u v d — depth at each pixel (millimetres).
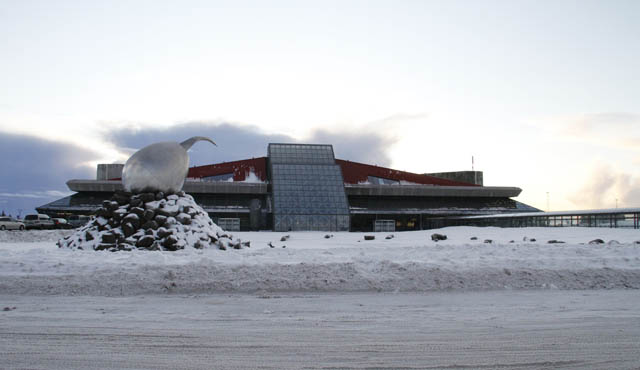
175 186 27516
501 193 97625
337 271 14992
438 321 9695
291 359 7023
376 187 92750
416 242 37781
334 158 96938
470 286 14383
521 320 9789
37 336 8352
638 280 15078
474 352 7398
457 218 82812
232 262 16391
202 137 29641
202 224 26000
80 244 24234
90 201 89312
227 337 8336
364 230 92688
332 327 9148
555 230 47156
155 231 24719
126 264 15578
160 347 7652
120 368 6562
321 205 83625
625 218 50031
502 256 19844
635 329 8984
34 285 13539
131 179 26688
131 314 10359
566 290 14133
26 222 62875
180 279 14180
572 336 8422
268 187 90312
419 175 100438
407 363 6844
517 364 6797
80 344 7824
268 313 10539
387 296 12938
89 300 12148
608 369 6594
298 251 21953
